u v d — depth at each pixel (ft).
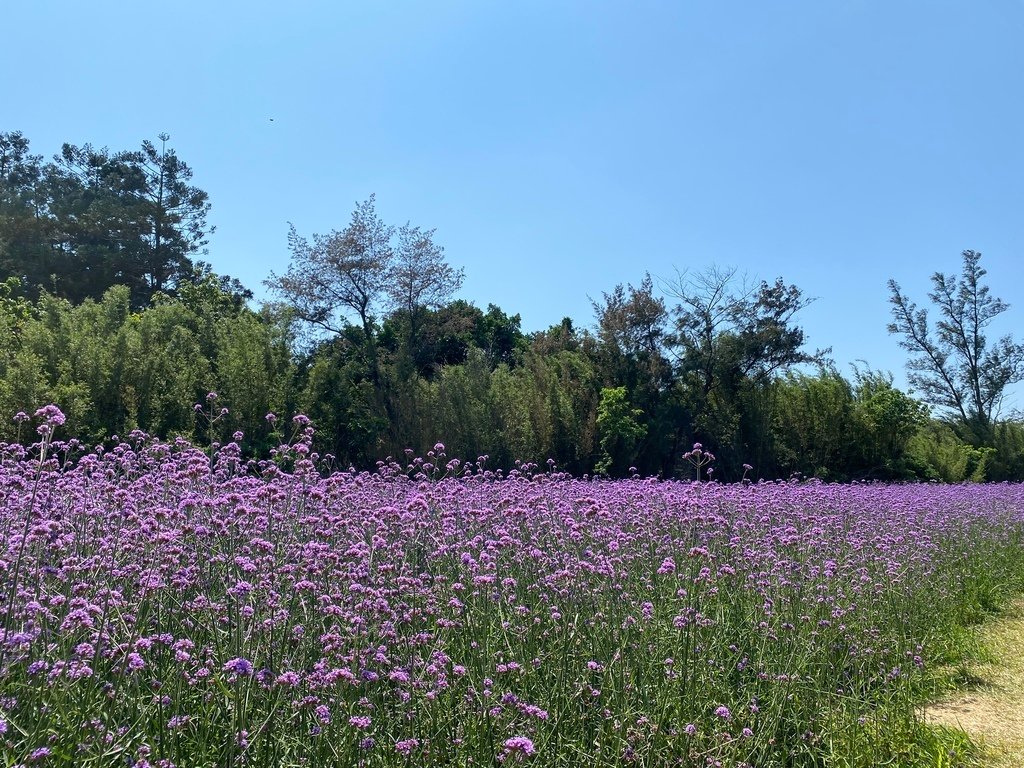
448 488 26.81
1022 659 21.24
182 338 59.36
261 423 55.62
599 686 13.98
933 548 29.22
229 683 10.91
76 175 122.31
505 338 123.54
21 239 114.32
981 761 14.87
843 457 88.84
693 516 21.49
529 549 18.17
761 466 85.56
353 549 15.24
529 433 69.67
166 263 122.62
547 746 12.00
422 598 15.56
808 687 15.67
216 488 21.29
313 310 82.23
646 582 18.42
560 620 15.38
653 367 84.23
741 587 19.54
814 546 24.13
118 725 10.17
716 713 13.85
